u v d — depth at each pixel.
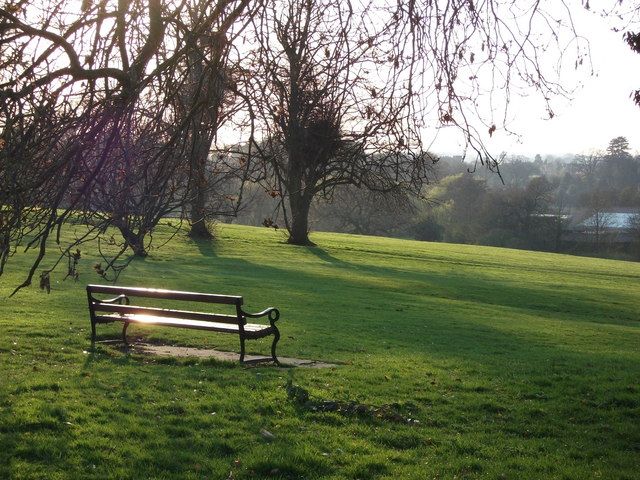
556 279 49.19
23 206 4.32
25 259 28.23
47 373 9.59
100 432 6.97
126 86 4.84
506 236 81.94
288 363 12.44
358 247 58.06
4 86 4.53
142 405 8.19
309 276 36.06
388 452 7.02
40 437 6.62
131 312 12.55
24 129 4.46
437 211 78.06
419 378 11.47
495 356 15.45
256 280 30.47
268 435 7.23
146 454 6.39
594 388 11.06
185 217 4.79
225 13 4.97
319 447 6.99
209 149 4.88
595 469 6.95
